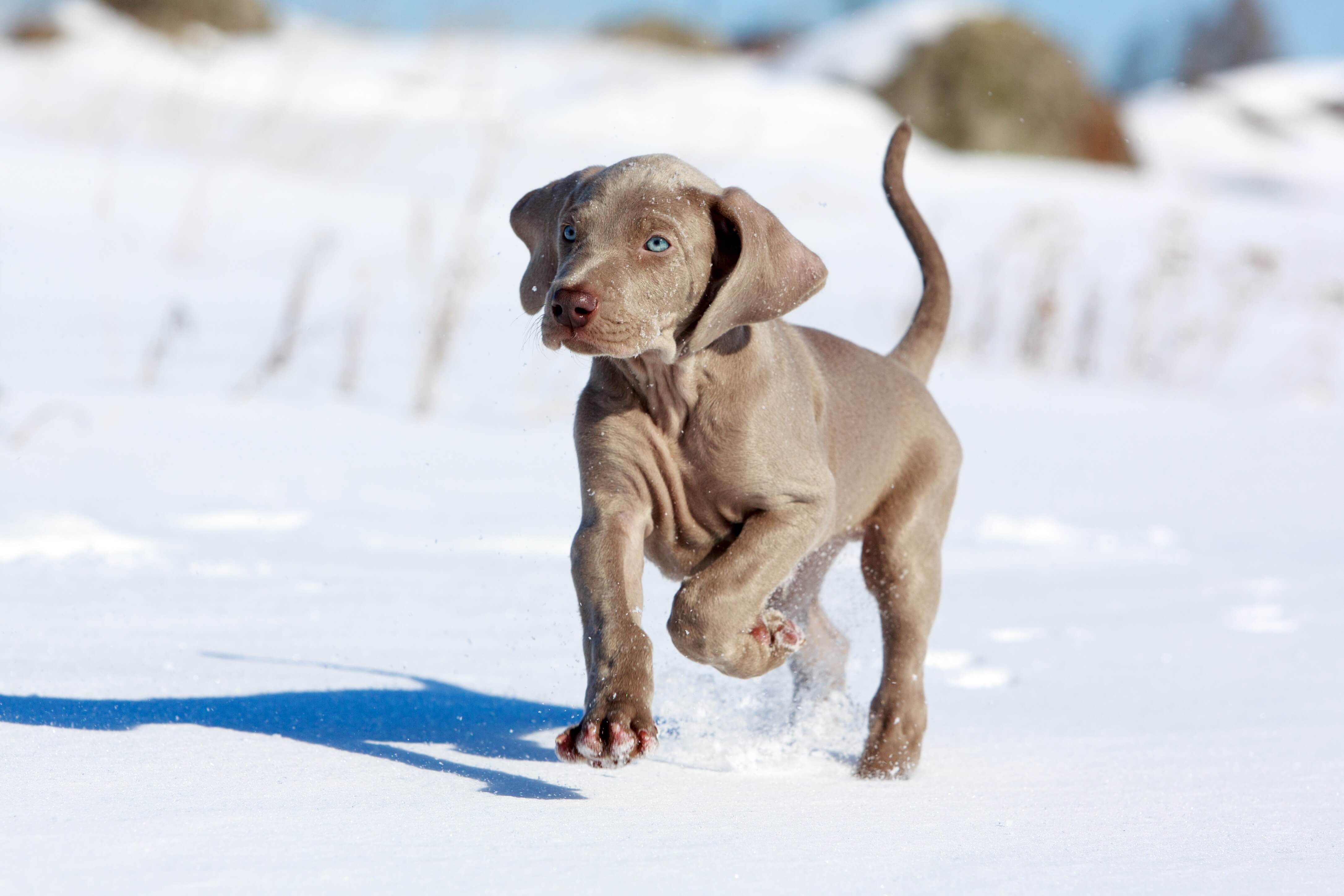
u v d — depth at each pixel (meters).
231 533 9.00
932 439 6.61
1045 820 4.61
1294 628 8.34
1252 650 7.77
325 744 5.14
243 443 11.62
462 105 35.72
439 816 4.30
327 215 24.44
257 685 5.90
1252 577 9.71
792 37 52.44
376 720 5.57
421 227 21.62
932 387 17.16
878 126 37.41
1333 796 4.98
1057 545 10.62
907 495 6.48
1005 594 9.03
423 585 8.06
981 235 27.11
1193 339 20.08
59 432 11.45
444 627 7.26
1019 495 12.23
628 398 5.52
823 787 5.12
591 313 5.07
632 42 45.72
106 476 10.21
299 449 11.56
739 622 5.31
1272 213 33.56
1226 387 18.97
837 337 6.63
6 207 22.11
